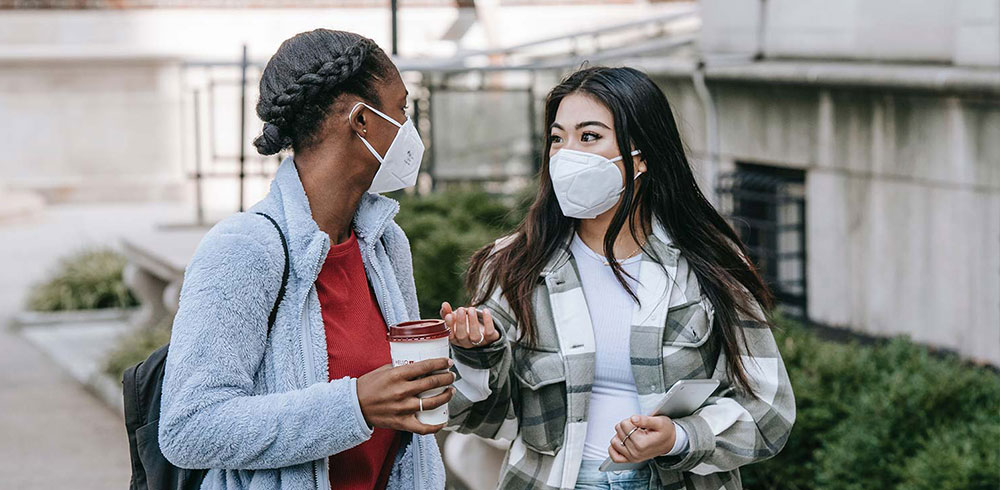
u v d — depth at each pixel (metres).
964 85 5.48
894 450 4.20
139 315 8.80
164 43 17.06
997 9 5.42
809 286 6.84
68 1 16.94
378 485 2.38
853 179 6.40
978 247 5.60
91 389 7.66
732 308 2.67
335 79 2.17
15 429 6.80
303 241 2.19
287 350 2.16
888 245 6.18
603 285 2.73
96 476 6.00
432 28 15.95
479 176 10.52
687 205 2.74
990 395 4.47
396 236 2.52
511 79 13.52
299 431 2.05
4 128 16.48
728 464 2.59
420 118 10.43
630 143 2.66
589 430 2.68
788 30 7.11
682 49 9.11
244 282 2.10
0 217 14.64
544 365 2.67
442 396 2.14
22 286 11.13
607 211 2.74
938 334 5.88
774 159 7.04
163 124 16.84
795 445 4.44
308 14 17.28
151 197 16.72
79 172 16.69
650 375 2.63
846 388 4.68
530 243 2.75
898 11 6.13
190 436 2.04
